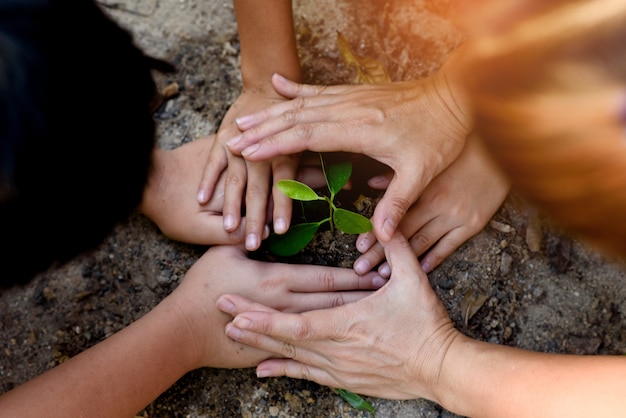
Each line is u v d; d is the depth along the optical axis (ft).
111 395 2.02
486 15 1.03
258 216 2.19
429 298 2.15
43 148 1.49
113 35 1.60
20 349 2.37
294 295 2.23
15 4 1.44
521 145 1.02
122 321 2.39
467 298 2.34
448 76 2.17
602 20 0.93
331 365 2.18
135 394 2.06
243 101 2.39
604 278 2.36
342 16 2.66
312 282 2.24
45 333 2.38
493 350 2.07
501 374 2.01
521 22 0.99
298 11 2.67
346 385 2.22
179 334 2.15
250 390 2.32
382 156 2.15
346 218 2.09
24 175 1.49
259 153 2.14
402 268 2.16
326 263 2.35
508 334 2.33
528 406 1.94
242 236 2.26
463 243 2.37
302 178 2.31
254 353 2.24
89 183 1.62
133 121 1.67
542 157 1.00
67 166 1.55
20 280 1.75
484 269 2.36
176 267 2.42
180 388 2.32
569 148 0.97
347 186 2.31
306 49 2.62
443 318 2.15
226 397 2.31
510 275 2.37
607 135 0.93
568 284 2.36
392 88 2.27
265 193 2.22
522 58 0.99
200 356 2.20
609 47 0.93
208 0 2.71
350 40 2.63
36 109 1.46
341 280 2.25
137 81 1.67
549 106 0.96
